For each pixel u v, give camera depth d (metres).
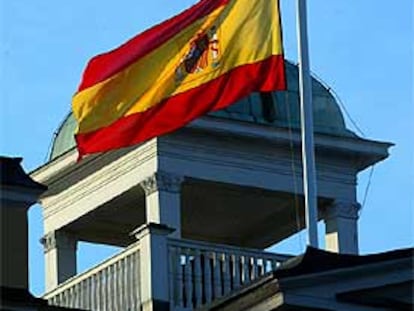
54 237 52.50
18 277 42.81
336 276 42.72
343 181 51.91
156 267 47.56
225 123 50.62
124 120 49.34
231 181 50.78
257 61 48.72
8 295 42.22
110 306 48.25
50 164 51.94
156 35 49.59
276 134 51.09
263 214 52.59
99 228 52.53
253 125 50.88
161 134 49.19
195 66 49.19
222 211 52.31
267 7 48.84
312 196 46.69
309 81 47.56
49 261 52.53
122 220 52.28
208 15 49.31
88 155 50.94
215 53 49.12
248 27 48.91
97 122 49.47
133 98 49.38
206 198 51.53
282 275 42.47
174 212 50.03
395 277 43.06
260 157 51.19
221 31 49.12
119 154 50.84
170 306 47.53
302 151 48.91
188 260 47.94
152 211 50.03
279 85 48.62
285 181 51.34
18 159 43.50
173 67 49.28
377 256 43.00
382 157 51.94
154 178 50.09
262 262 48.53
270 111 51.25
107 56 49.62
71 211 52.19
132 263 48.00
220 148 50.81
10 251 42.88
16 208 43.12
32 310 42.41
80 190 51.97
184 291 47.75
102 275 48.53
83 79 49.72
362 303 42.88
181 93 49.19
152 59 49.47
